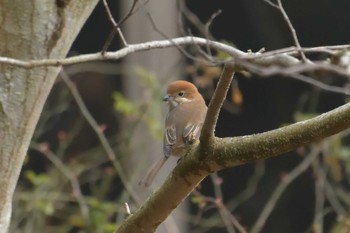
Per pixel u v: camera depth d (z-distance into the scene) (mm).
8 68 6027
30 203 11797
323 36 15156
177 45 5812
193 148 5090
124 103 11945
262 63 5156
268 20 15242
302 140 4836
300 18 15164
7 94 6051
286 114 15367
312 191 15383
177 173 5094
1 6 5965
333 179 13711
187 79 14414
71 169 12586
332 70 4129
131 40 14719
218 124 15680
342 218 11680
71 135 13219
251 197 15484
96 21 15320
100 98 15328
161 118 12594
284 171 15422
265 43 15281
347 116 4742
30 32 6035
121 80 15320
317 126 4797
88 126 14953
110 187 13953
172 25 14656
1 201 6215
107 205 11766
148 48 5980
